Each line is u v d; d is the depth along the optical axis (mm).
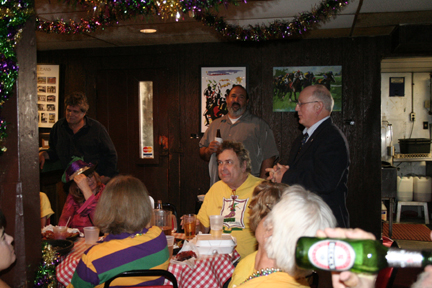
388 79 6105
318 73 4352
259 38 3498
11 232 1517
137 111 4699
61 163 3994
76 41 4410
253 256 1416
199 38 4344
